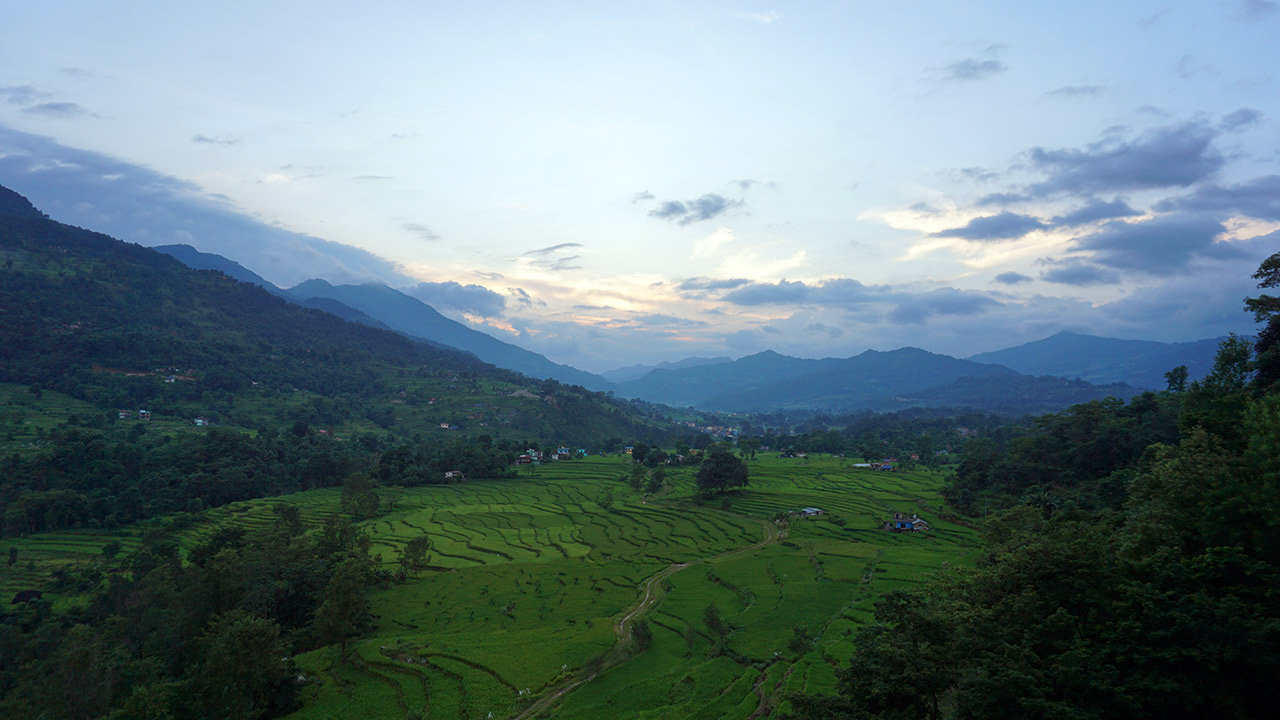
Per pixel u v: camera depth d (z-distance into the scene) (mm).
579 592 92188
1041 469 116562
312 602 83062
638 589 93000
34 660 67875
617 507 161875
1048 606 34781
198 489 156625
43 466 143500
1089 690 30188
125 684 56062
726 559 107250
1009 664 30500
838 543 112312
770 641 64000
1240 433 48219
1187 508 38375
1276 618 30016
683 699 52938
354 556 91562
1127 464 97875
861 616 68500
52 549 118875
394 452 199500
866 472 198250
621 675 60406
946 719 33156
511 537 131750
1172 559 34312
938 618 34531
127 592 87812
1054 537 40344
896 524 120125
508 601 89438
